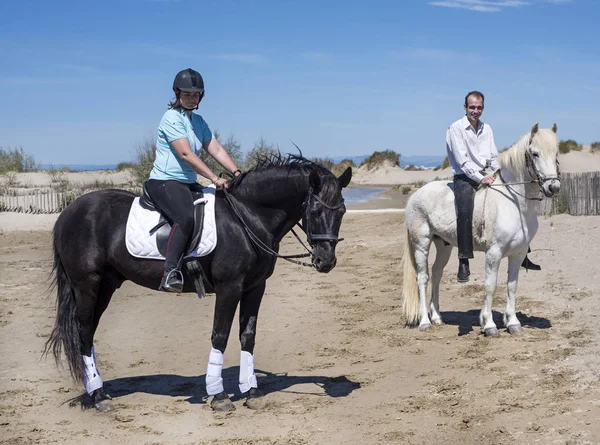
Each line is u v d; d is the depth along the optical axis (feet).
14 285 39.78
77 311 19.25
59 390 20.94
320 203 17.21
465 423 16.96
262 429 17.29
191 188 19.15
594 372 19.77
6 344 26.68
